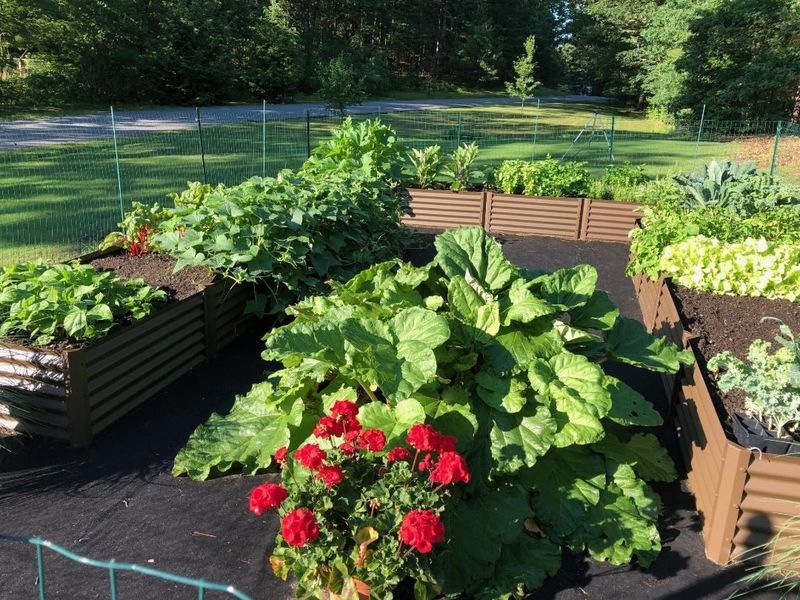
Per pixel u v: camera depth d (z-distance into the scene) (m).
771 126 29.06
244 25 38.84
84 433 4.18
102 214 10.66
